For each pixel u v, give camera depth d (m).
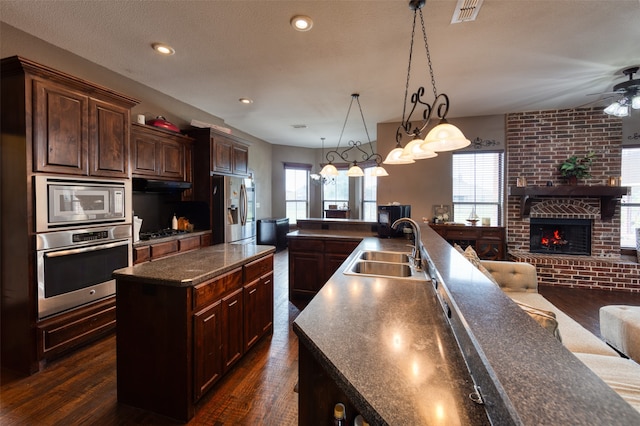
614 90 3.36
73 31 2.47
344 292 1.52
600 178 4.40
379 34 2.51
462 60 2.98
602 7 2.14
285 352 2.44
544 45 2.68
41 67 2.12
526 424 0.46
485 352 0.69
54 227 2.24
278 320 3.10
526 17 2.26
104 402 1.83
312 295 3.62
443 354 0.92
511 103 4.31
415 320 1.17
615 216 4.33
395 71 3.24
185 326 1.66
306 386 1.08
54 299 2.24
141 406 1.76
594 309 3.38
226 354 2.03
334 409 1.02
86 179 2.47
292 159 8.02
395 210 3.47
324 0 2.08
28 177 2.10
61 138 2.28
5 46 2.37
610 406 0.50
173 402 1.69
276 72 3.28
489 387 0.63
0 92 2.14
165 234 3.58
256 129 6.15
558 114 4.56
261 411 1.76
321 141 7.48
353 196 8.05
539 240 4.72
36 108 2.13
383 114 4.95
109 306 2.64
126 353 1.78
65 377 2.08
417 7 2.13
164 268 1.95
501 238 4.63
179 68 3.18
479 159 5.00
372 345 0.97
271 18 2.29
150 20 2.32
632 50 2.77
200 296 1.76
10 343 2.16
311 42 2.64
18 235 2.13
